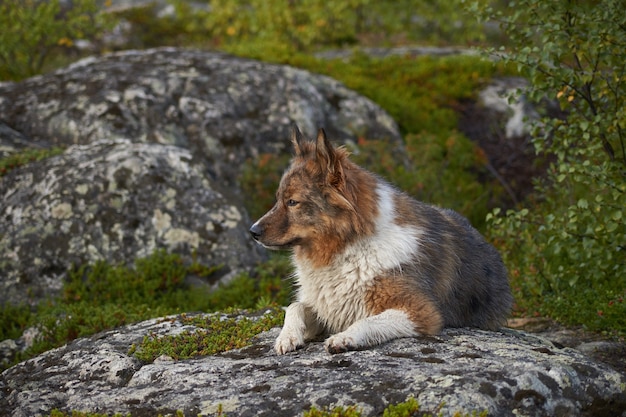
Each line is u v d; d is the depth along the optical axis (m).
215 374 5.47
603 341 8.22
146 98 14.21
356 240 6.33
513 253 11.24
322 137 6.30
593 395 5.11
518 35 8.73
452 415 4.45
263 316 7.36
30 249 10.67
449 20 28.81
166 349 6.38
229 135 14.18
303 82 16.11
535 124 8.96
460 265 6.85
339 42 27.88
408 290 6.19
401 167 14.98
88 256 10.70
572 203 11.18
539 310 9.37
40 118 13.87
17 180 11.62
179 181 11.70
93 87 14.50
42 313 9.75
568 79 8.11
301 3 27.31
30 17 21.94
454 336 6.11
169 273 10.65
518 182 16.06
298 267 6.78
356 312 6.42
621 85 8.11
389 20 29.97
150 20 31.14
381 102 18.08
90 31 24.80
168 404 4.96
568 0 8.17
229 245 11.30
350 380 4.98
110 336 7.15
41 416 5.16
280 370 5.34
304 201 6.44
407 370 5.07
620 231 7.91
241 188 13.62
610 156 8.47
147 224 11.13
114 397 5.22
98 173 11.43
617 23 7.74
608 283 9.52
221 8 29.14
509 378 4.89
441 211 7.56
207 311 9.50
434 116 18.56
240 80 15.29
